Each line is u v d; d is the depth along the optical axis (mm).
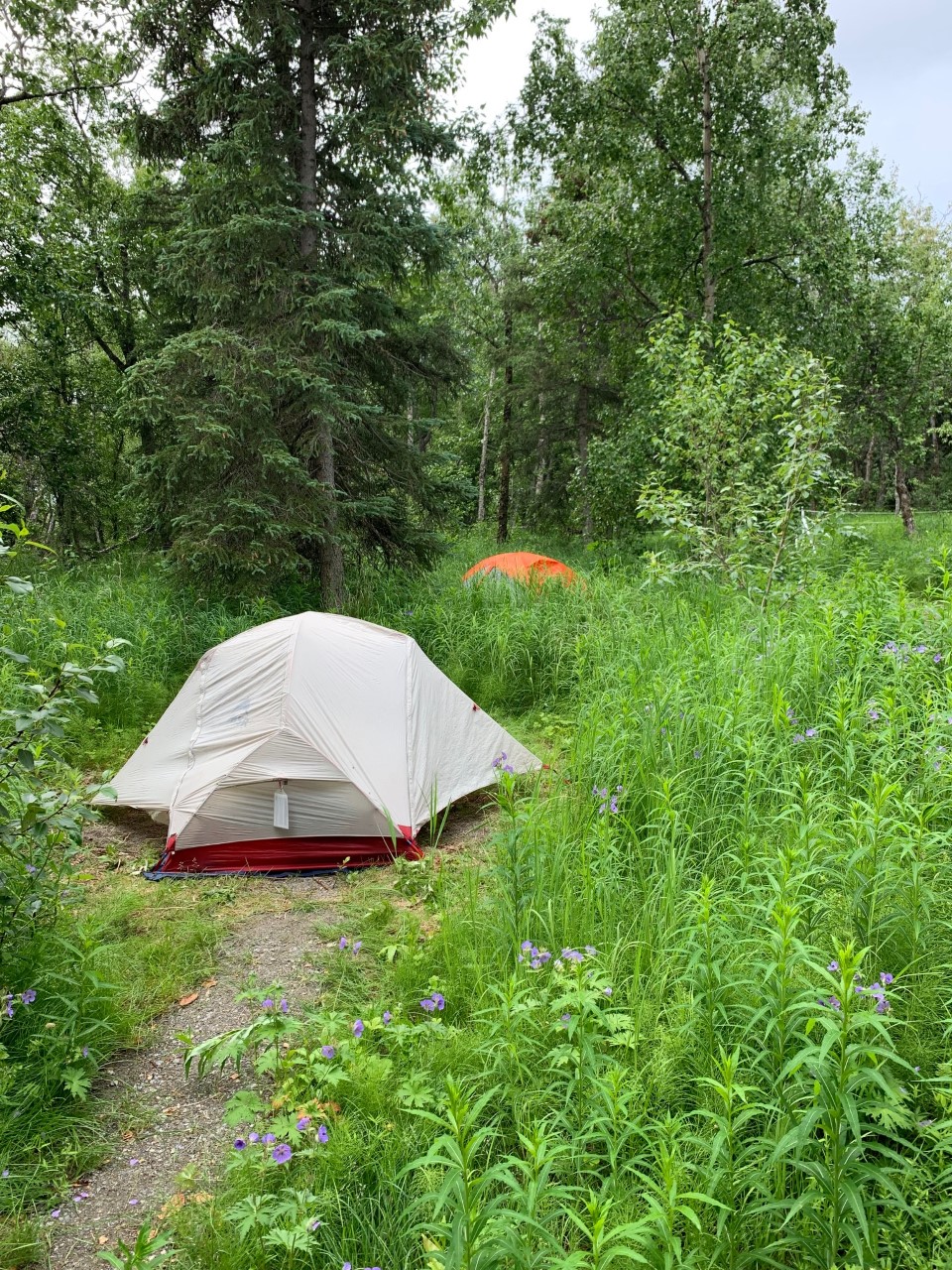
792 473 8312
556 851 4078
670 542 13859
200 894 4723
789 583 7926
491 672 8664
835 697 4984
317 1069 2863
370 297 10414
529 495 22141
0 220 14117
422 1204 2385
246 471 9359
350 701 5402
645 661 6648
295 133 9898
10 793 3332
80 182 15633
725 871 3953
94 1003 3447
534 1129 2352
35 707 3318
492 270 20344
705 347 13148
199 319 10156
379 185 10352
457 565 15539
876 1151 2441
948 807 3859
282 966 3943
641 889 3914
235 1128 2914
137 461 9117
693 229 13938
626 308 15359
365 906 4516
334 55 9266
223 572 9422
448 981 3504
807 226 14039
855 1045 2104
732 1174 2188
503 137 14070
